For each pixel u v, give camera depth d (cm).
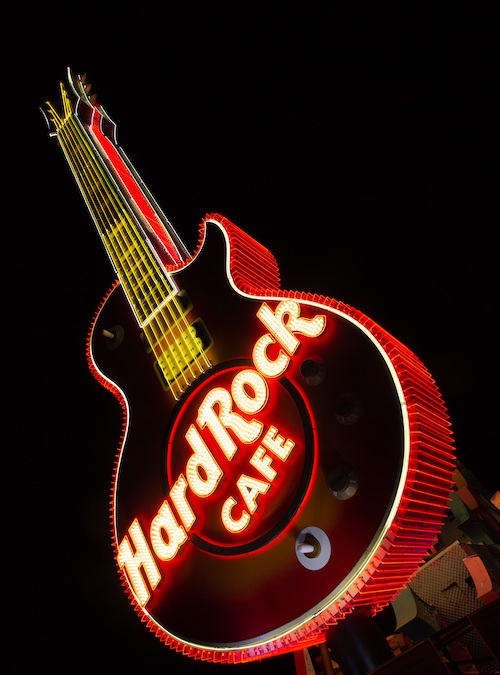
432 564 1238
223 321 1323
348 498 911
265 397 1102
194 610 1021
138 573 1140
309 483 973
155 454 1280
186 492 1159
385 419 934
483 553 1236
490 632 681
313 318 1122
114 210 1958
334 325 1107
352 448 952
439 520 910
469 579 1191
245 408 1123
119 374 1504
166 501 1160
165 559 1098
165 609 1070
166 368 1397
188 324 1392
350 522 890
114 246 1852
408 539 855
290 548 948
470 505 1378
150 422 1345
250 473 1088
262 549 984
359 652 866
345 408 984
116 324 1628
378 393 966
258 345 1172
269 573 952
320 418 1026
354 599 832
